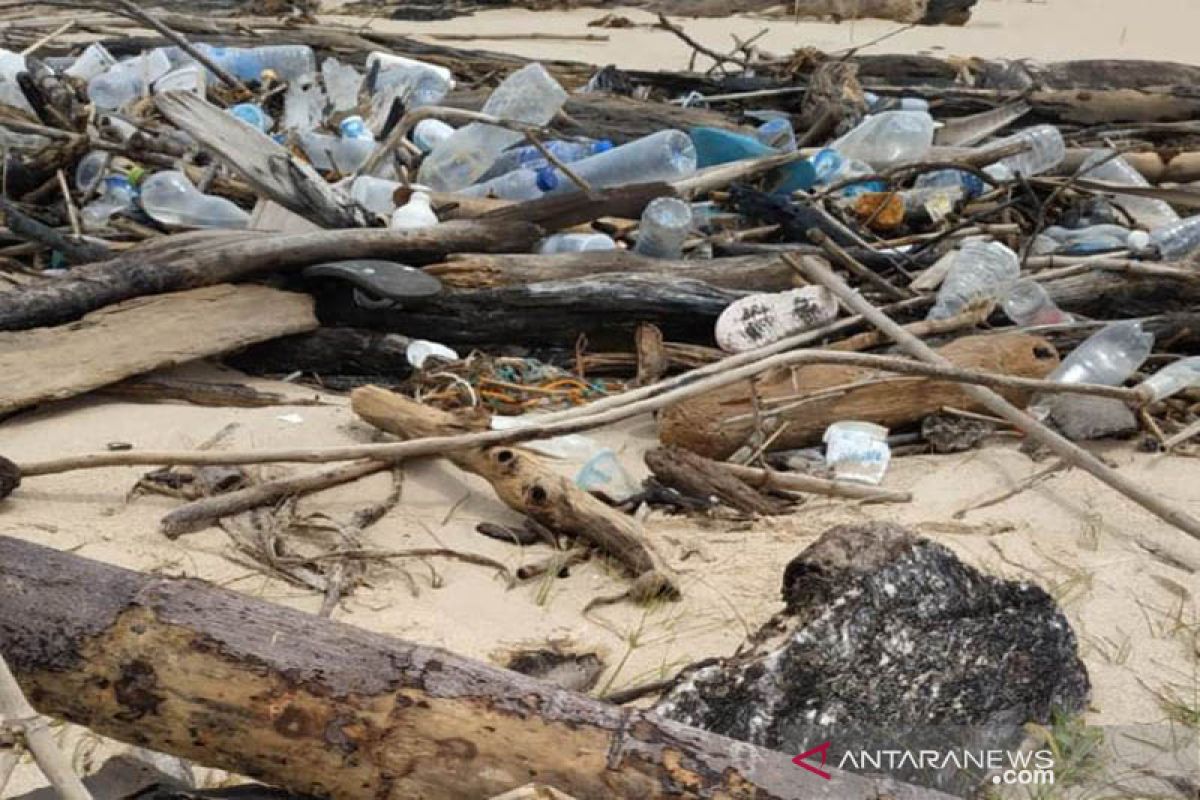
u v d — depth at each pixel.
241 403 7.03
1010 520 6.20
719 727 4.24
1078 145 11.43
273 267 7.78
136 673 3.69
